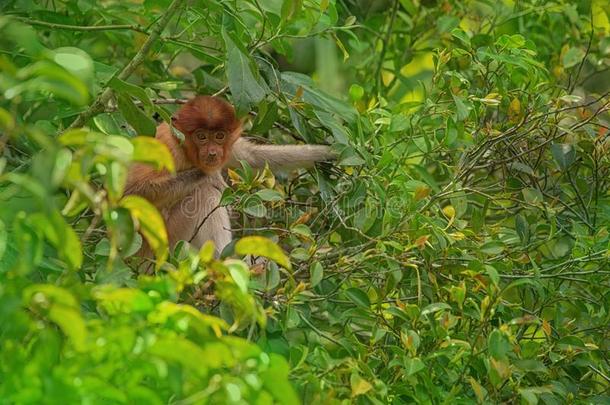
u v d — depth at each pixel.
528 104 12.12
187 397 6.90
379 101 12.71
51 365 6.51
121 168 6.59
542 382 10.69
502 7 15.42
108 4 15.28
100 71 11.60
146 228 7.18
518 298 11.65
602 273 11.08
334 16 12.21
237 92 10.84
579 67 13.90
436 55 12.36
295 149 13.26
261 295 10.17
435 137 11.70
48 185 6.20
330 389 8.83
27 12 12.85
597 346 10.87
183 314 6.87
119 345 6.56
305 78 12.86
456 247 11.06
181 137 11.45
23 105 12.90
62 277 7.79
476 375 10.65
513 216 12.62
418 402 9.73
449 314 9.83
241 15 13.84
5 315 6.35
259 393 6.80
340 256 10.93
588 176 13.34
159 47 13.47
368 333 11.30
